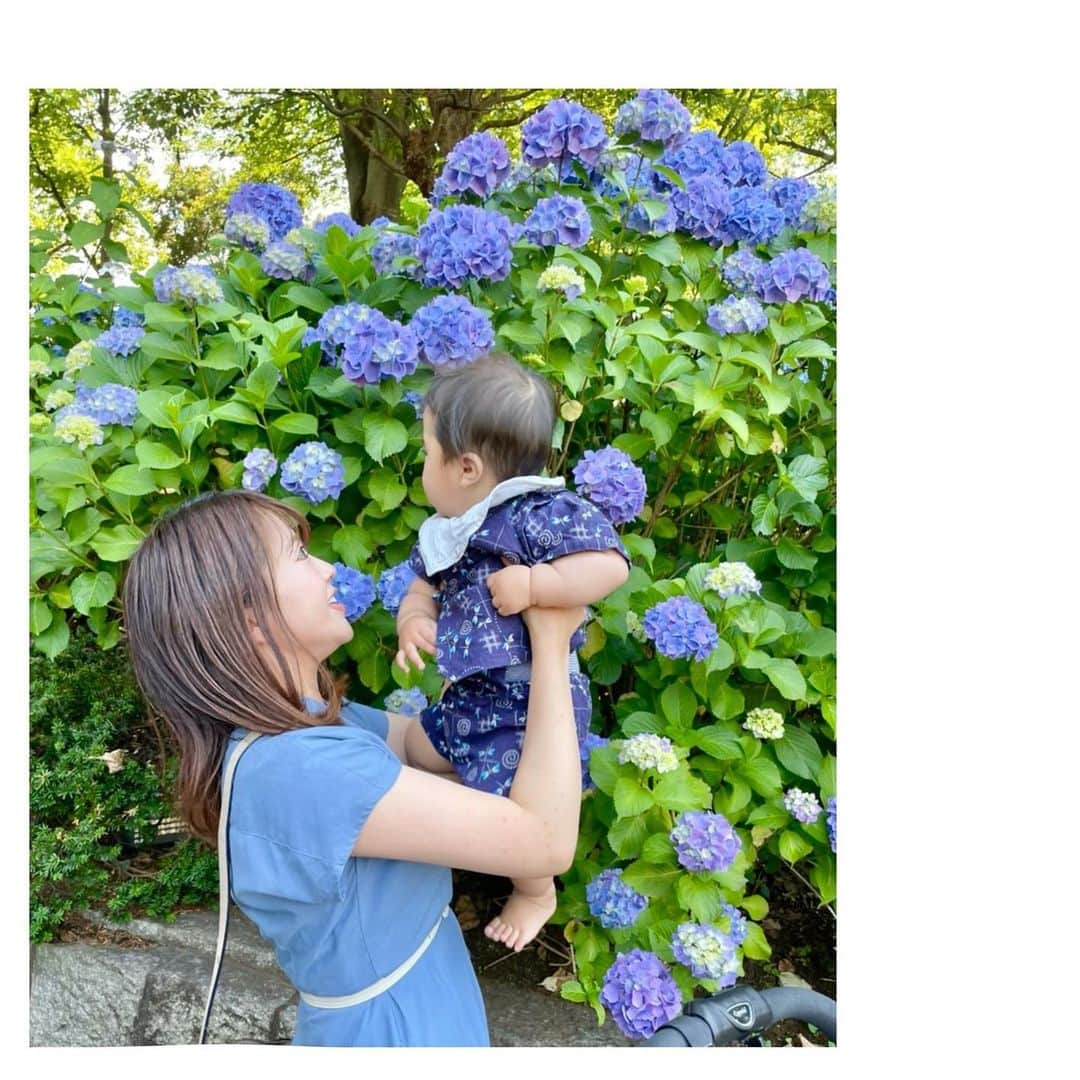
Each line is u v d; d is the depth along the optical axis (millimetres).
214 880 2102
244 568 994
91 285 2455
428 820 946
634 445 1881
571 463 2090
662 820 1589
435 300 1702
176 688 979
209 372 1926
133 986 1890
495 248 1747
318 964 1004
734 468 2109
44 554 1756
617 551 1206
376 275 2035
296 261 2053
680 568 2068
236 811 958
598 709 1987
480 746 1253
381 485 1757
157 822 2176
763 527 1860
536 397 1324
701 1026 1106
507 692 1248
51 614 1818
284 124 4418
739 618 1678
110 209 2539
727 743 1670
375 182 4238
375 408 1815
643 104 1913
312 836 936
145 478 1746
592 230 1950
